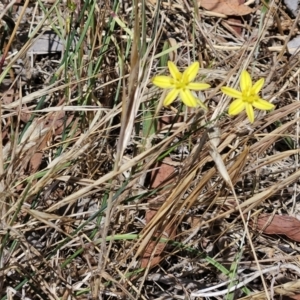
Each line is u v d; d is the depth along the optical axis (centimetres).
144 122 49
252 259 49
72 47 52
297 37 58
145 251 45
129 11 55
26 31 56
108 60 51
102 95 51
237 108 41
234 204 47
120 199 45
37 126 47
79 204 49
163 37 56
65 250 47
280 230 50
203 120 45
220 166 42
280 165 53
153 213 48
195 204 47
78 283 45
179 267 48
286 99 52
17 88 54
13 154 43
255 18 60
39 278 44
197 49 55
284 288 45
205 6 59
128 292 43
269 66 55
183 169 44
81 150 44
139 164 47
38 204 48
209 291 47
